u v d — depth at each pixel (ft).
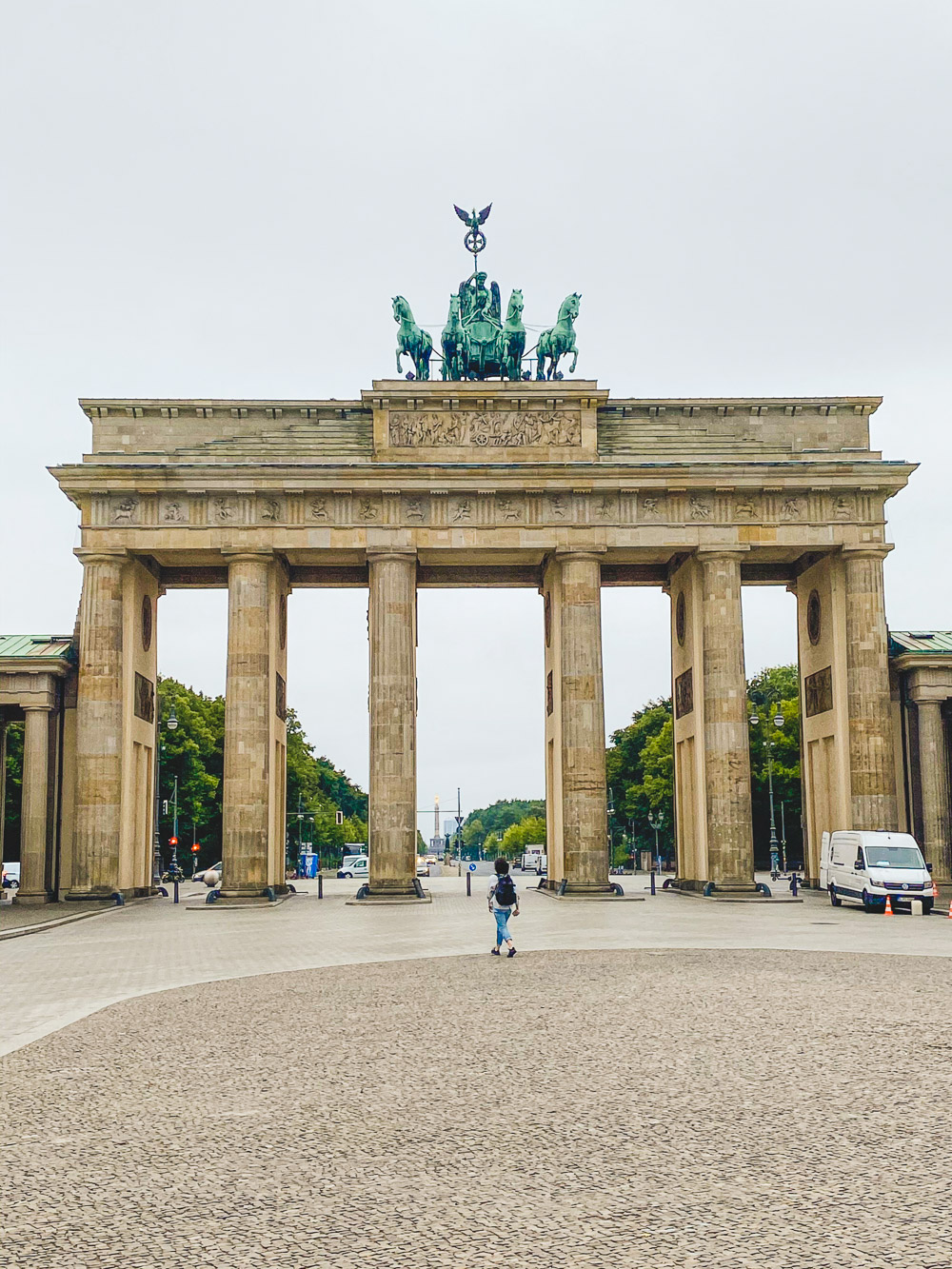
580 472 317.01
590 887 314.14
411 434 323.98
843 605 327.67
